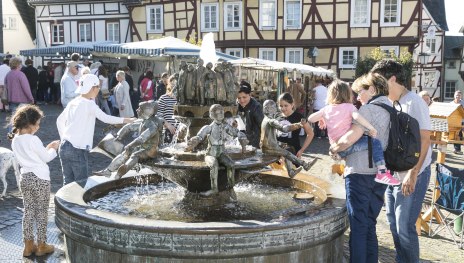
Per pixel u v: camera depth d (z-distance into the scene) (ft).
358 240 13.76
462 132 32.83
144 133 14.37
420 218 21.02
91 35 116.06
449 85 146.41
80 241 13.10
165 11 107.76
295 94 55.93
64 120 20.57
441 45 127.13
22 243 17.87
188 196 16.35
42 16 120.16
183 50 52.70
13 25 135.13
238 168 14.30
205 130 14.14
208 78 15.47
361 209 13.80
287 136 21.57
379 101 14.10
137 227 12.06
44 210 16.66
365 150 13.67
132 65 85.87
